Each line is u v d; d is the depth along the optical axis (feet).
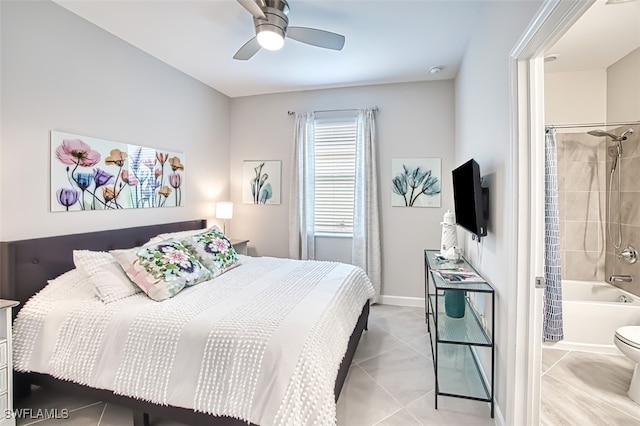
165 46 9.19
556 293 8.66
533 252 4.95
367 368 7.72
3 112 6.24
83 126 7.72
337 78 11.76
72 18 7.43
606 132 9.72
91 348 5.49
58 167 7.16
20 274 6.24
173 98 10.66
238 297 6.36
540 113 4.91
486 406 6.35
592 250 10.24
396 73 11.25
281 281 7.53
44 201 6.91
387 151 12.41
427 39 8.80
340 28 8.22
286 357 4.62
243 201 13.99
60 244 7.00
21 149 6.52
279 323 5.13
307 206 13.02
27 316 5.98
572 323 8.81
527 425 5.06
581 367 7.85
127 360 5.24
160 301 6.18
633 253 9.12
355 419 5.92
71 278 6.73
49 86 6.99
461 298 7.57
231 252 9.04
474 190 6.47
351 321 6.84
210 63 10.38
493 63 6.32
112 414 6.09
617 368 7.80
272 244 13.76
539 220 4.94
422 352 8.55
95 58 8.00
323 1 7.06
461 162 10.30
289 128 13.41
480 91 7.50
